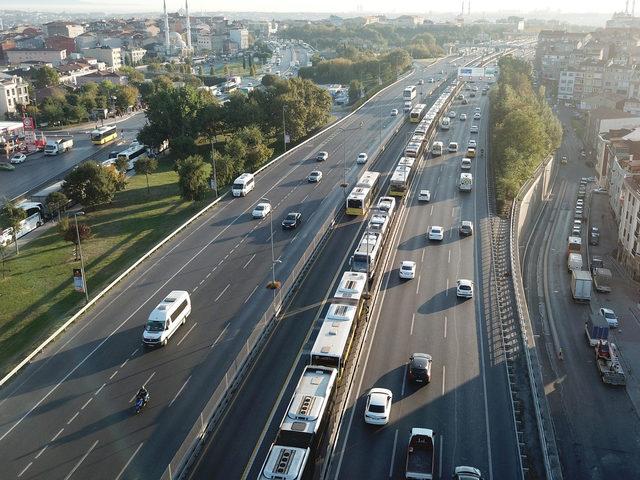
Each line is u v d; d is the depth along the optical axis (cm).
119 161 14562
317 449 4753
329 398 5181
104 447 5156
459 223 10512
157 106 17575
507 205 11350
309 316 7269
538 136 14788
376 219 9381
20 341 7431
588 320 8850
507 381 6019
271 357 6419
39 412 5641
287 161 14650
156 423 5438
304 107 17425
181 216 11831
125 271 8519
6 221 11506
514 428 5344
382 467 4862
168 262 8950
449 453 5025
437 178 13150
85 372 6262
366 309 7181
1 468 4931
